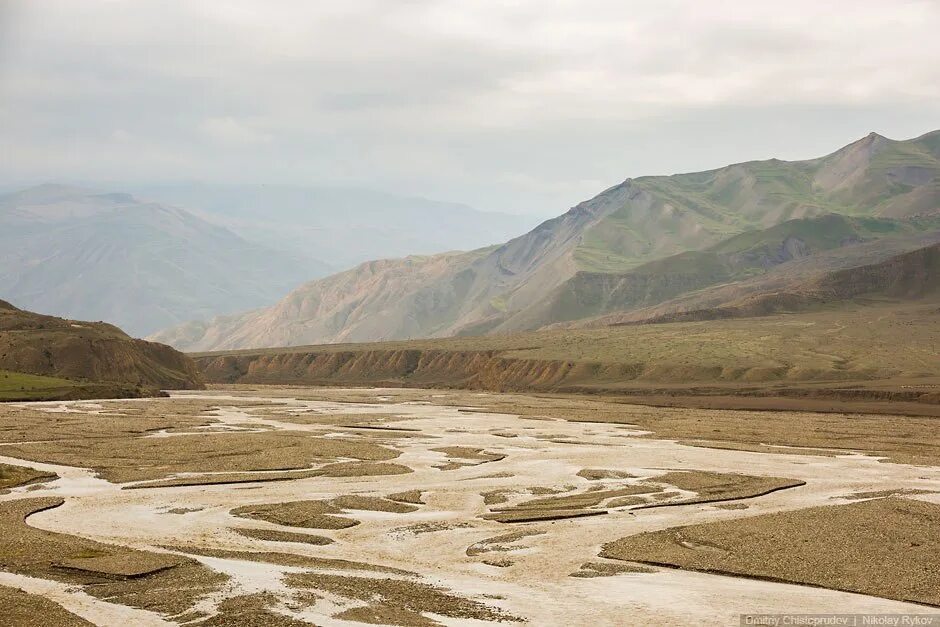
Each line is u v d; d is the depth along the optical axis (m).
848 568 55.28
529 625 44.78
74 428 125.62
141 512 71.88
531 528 67.69
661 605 48.22
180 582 50.22
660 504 76.75
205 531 65.38
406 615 45.78
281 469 94.75
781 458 105.81
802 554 58.28
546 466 98.94
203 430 131.00
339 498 78.81
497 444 119.00
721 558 57.75
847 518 68.25
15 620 42.59
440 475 92.38
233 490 82.62
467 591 50.56
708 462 102.31
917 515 69.19
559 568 55.97
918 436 126.69
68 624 42.59
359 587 50.41
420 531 66.44
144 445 110.69
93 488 82.69
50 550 56.19
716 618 46.09
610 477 91.31
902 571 54.72
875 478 90.69
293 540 63.12
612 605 48.19
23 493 79.75
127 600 47.00
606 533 65.69
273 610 45.66
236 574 52.38
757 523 67.25
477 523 69.25
